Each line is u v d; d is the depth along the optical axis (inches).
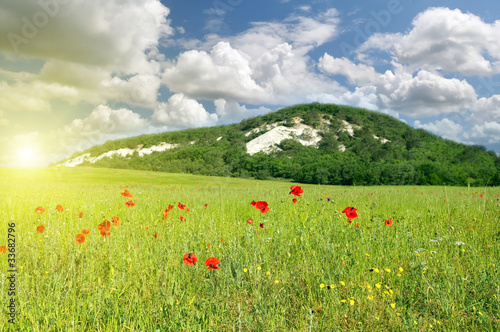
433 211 297.1
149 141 5024.6
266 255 151.6
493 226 220.5
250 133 6215.6
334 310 103.3
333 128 6378.0
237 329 96.1
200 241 179.5
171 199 440.5
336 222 212.5
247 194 565.9
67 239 180.1
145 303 109.9
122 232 192.9
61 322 93.8
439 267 141.6
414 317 102.2
